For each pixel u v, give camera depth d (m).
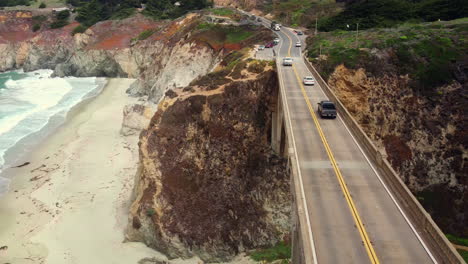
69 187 44.94
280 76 40.56
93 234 36.62
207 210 35.22
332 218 18.61
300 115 32.25
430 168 40.72
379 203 19.77
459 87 43.59
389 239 17.14
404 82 45.47
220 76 45.03
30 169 49.94
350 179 22.09
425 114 43.38
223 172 37.78
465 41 47.62
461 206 37.97
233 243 33.84
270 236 35.06
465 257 32.50
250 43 67.88
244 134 39.84
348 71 46.69
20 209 41.16
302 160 24.44
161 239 33.75
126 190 43.84
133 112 59.56
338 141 27.17
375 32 57.09
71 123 66.19
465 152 40.00
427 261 15.84
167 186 36.16
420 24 59.72
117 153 53.41
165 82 70.50
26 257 33.75
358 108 45.69
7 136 60.12
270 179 38.22
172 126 39.44
